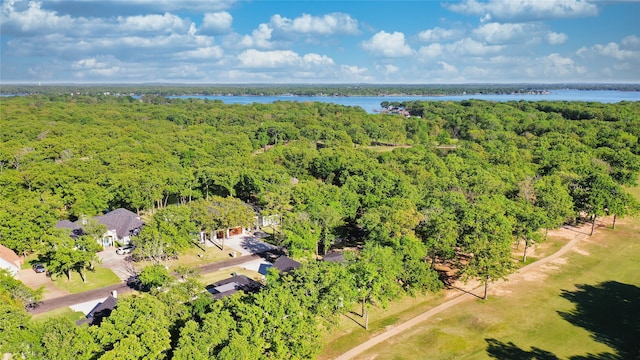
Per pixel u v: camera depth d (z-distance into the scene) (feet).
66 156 452.76
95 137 542.16
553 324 195.83
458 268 249.14
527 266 260.01
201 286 174.50
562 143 497.87
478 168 365.81
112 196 324.39
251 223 293.84
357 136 633.20
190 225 257.34
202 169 380.58
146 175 347.36
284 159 458.91
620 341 182.19
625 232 314.96
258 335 140.77
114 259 266.98
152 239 244.22
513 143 524.11
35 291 197.98
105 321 139.23
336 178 421.18
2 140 534.37
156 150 460.96
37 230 258.57
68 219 325.83
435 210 258.57
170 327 147.64
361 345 180.24
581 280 240.94
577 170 370.94
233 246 291.17
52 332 134.62
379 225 237.66
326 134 624.18
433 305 214.48
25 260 264.31
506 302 216.54
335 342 182.39
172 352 136.05
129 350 124.57
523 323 196.85
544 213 270.87
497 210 254.88
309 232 249.34
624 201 308.19
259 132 636.89
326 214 263.49
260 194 337.11
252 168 400.67
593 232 314.96
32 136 563.89
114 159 412.77
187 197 374.02
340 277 182.09
